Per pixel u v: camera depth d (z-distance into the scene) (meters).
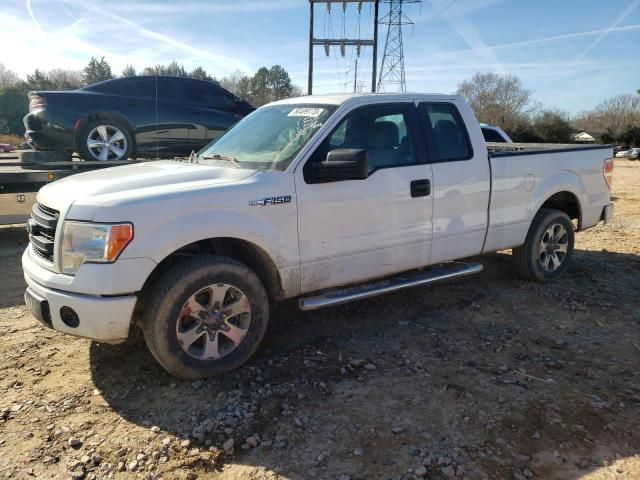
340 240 4.04
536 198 5.37
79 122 7.81
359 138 4.18
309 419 3.12
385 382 3.57
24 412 3.20
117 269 3.16
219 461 2.77
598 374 3.69
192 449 2.85
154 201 3.27
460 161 4.70
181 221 3.33
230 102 9.29
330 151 3.91
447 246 4.71
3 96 52.09
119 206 3.18
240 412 3.18
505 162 5.04
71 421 3.12
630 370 3.75
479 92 64.31
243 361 3.70
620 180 20.08
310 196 3.84
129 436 2.96
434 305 5.04
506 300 5.18
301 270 3.89
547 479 2.62
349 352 4.04
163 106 8.48
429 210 4.50
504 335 4.36
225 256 3.84
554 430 3.01
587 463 2.74
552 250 5.70
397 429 3.02
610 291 5.47
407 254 4.46
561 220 5.66
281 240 3.73
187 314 3.41
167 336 3.34
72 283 3.21
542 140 59.41
